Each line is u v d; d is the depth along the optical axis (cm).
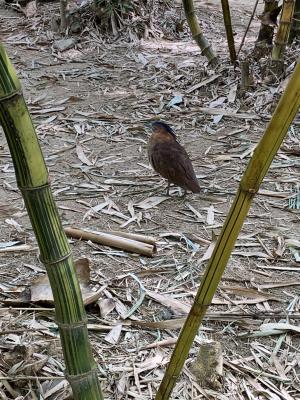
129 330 291
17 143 182
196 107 581
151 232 379
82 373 209
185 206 410
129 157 484
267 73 596
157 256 353
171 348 280
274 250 356
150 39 810
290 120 173
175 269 340
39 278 315
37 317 298
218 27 873
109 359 272
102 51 759
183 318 298
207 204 412
